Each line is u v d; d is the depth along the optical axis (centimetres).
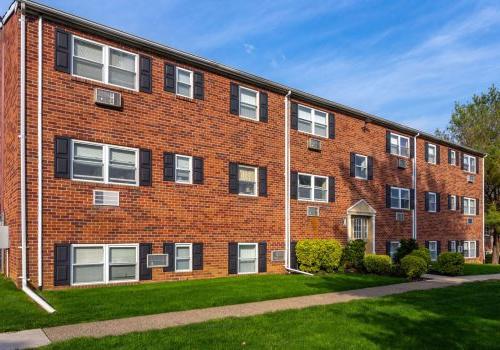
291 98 1823
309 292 1216
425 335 775
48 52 1195
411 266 1620
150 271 1342
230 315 899
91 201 1241
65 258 1183
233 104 1606
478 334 794
